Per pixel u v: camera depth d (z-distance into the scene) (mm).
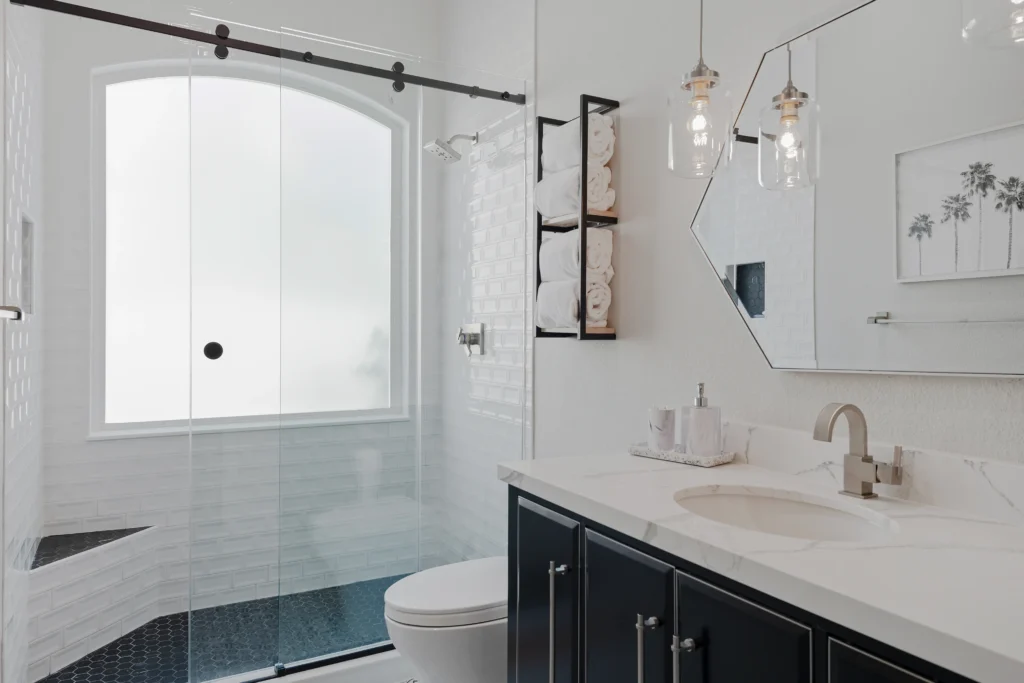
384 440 2574
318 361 2479
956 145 1263
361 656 2490
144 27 2357
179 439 3240
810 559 976
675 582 1141
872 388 1425
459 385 2678
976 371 1229
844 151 1464
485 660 1929
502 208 2732
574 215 2176
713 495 1457
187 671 2533
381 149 2574
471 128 2701
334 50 2508
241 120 2500
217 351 2389
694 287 1861
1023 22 1044
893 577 902
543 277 2289
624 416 2131
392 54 2596
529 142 2758
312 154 2465
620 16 2172
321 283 2480
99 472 3086
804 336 1544
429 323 2645
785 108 1371
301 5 3268
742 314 1698
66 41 3037
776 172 1373
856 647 843
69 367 3055
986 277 1216
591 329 2102
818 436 1282
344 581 2498
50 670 2521
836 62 1482
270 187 2533
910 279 1340
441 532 2658
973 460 1218
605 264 2137
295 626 2412
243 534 2381
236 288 2439
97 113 3145
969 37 1114
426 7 3574
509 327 2721
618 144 2158
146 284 3361
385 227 2586
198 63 2738
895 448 1312
